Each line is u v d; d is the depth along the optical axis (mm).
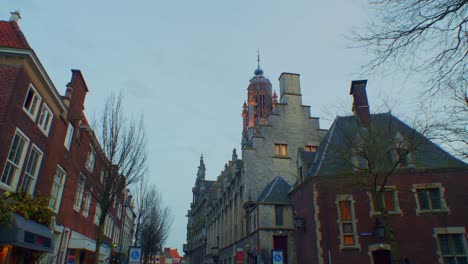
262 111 103438
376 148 18094
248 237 28969
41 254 15461
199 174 84562
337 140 22516
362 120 22719
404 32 6062
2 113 12391
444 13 5680
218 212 49688
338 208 19594
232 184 39625
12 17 14883
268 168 31453
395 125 21797
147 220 46219
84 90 22609
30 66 13836
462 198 18422
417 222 18406
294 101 34406
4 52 13195
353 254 18422
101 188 17094
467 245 17453
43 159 16156
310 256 20516
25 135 14047
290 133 33125
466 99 9008
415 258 17641
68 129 20047
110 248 35562
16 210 12602
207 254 57406
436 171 19250
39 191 15539
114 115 17828
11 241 11359
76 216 22391
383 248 17984
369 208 19188
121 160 17234
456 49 5848
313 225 20219
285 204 26156
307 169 22828
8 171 13078
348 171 19594
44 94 15727
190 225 88562
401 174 19500
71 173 20562
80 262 24734
